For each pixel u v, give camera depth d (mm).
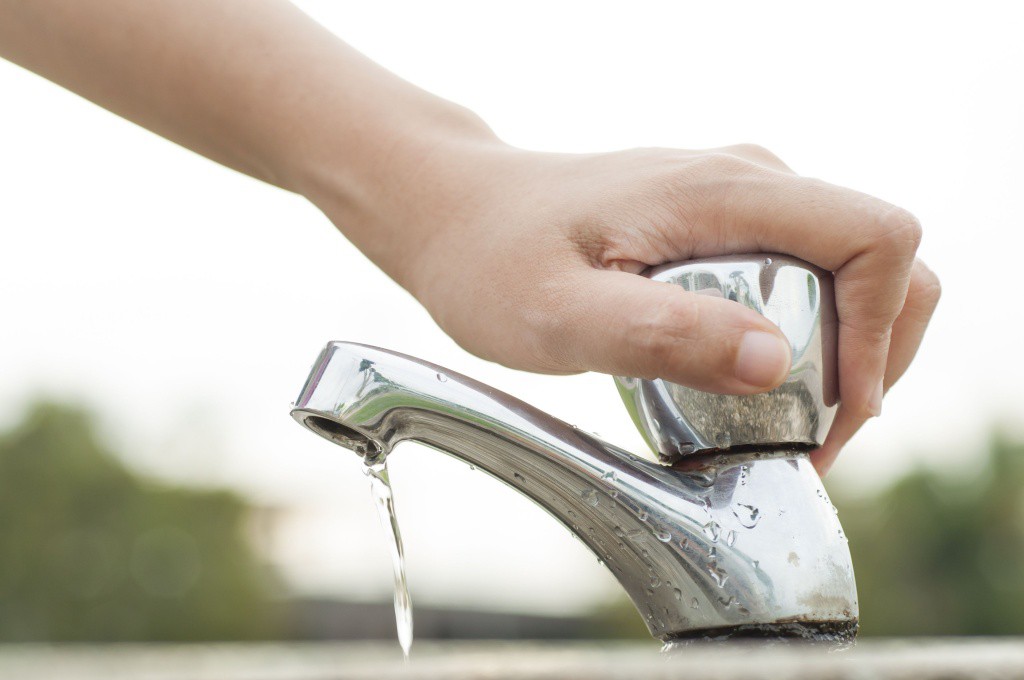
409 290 630
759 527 540
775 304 545
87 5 631
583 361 567
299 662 422
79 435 11461
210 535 11383
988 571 13281
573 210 577
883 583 13289
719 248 557
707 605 542
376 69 645
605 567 566
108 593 11133
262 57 635
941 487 13477
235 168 660
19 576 11039
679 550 542
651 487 543
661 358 537
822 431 558
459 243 602
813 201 545
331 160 632
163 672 419
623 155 589
